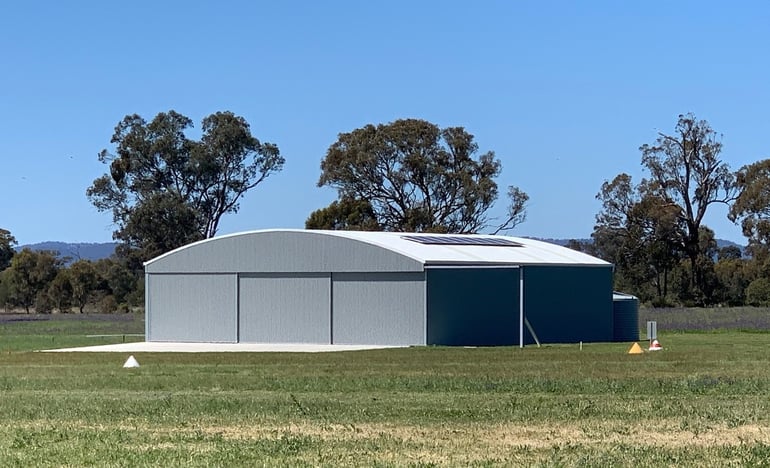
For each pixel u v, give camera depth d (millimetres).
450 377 29672
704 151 98188
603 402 23438
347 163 98188
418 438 18312
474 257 50844
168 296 55062
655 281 105375
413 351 43062
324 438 18312
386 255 49125
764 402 23391
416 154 97688
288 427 19734
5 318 87188
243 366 35219
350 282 50094
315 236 51062
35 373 32781
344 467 15625
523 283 50719
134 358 38781
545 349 43969
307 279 51281
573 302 53219
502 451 16953
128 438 18453
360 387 27203
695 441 17953
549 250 56875
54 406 23219
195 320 54219
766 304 95812
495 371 31891
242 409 22328
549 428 19469
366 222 97688
